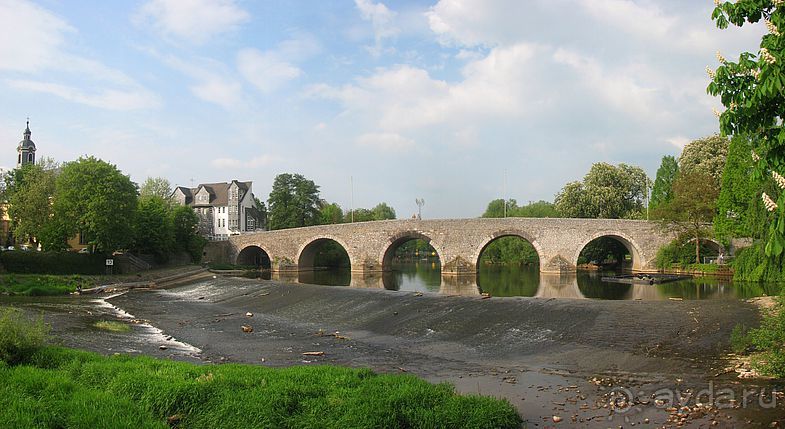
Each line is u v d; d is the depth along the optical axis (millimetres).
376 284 50562
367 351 19141
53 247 51188
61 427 8750
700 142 63594
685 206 51500
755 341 13852
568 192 76562
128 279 50625
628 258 73188
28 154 78062
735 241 50719
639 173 80062
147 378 11242
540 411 11266
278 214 86125
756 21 8422
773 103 8180
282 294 36188
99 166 51562
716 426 9922
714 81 8422
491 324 22188
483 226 60969
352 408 9945
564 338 19281
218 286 44656
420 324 23500
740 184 42375
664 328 18938
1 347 12375
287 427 9461
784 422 9914
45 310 30547
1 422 8383
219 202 101062
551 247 58594
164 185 93562
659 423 10273
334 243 84938
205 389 10656
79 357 13367
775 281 35500
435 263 104750
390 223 64938
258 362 17203
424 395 10789
